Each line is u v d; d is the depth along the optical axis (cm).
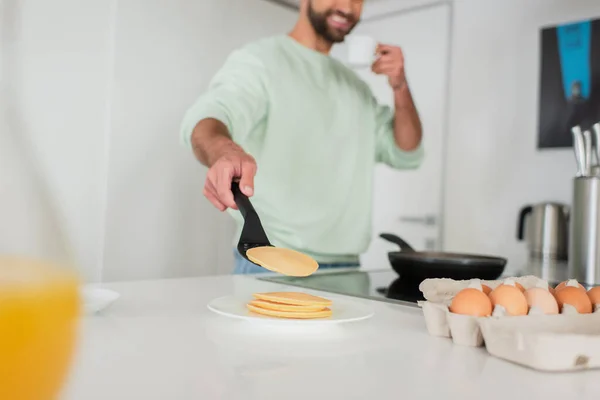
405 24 262
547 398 40
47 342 24
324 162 162
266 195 154
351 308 65
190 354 47
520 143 221
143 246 226
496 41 229
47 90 195
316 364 46
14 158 24
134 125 222
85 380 39
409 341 56
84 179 206
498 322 50
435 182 247
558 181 210
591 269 124
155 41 227
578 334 47
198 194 246
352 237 169
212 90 142
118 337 52
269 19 271
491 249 228
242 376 42
